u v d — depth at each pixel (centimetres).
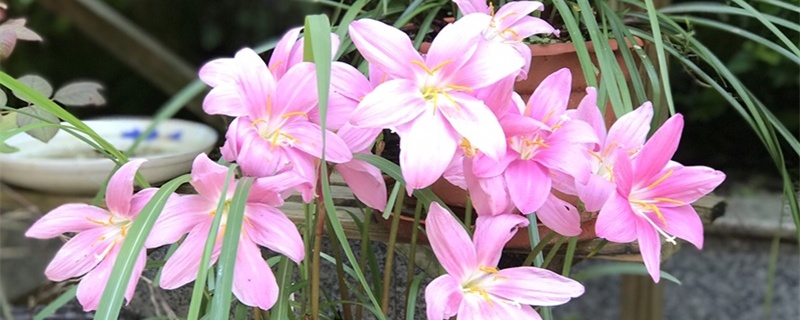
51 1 155
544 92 63
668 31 85
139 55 155
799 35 98
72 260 62
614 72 73
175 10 222
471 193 62
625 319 134
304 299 70
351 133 62
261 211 60
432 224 61
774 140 76
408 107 59
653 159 62
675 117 61
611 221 60
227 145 61
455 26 60
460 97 59
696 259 167
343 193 85
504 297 62
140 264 60
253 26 221
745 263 162
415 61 60
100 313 56
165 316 83
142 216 58
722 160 181
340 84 61
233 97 61
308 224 67
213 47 225
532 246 70
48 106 62
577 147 61
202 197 61
